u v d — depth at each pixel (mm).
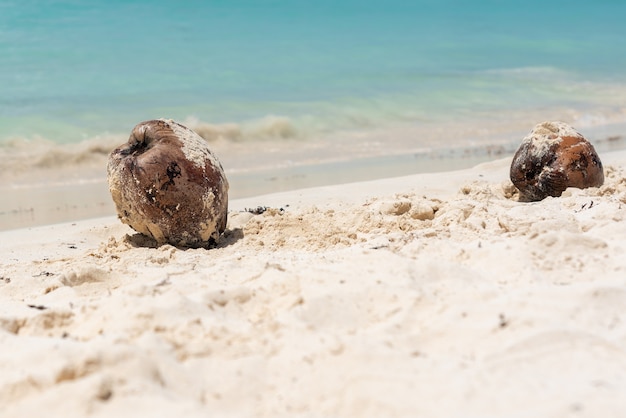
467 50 27109
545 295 4316
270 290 4809
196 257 6633
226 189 7453
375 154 14570
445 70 23391
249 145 15508
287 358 3775
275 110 17750
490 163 11516
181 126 7430
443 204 7746
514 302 4219
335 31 28578
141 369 3529
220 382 3598
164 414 3170
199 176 7133
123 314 4289
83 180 13133
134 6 28047
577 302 4207
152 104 17781
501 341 3775
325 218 7781
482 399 3236
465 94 20297
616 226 5809
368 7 34250
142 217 7145
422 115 18109
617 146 13562
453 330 3951
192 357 3818
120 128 15883
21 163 13805
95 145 14664
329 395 3393
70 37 23438
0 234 8773
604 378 3387
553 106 19047
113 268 6094
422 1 37188
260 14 29969
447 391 3309
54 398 3309
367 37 28109
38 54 21516
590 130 16141
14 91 18281
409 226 7070
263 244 7043
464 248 5418
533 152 8352
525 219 6332
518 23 33688
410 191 9516
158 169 7004
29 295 5629
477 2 38219
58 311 4562
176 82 20016
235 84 20203
